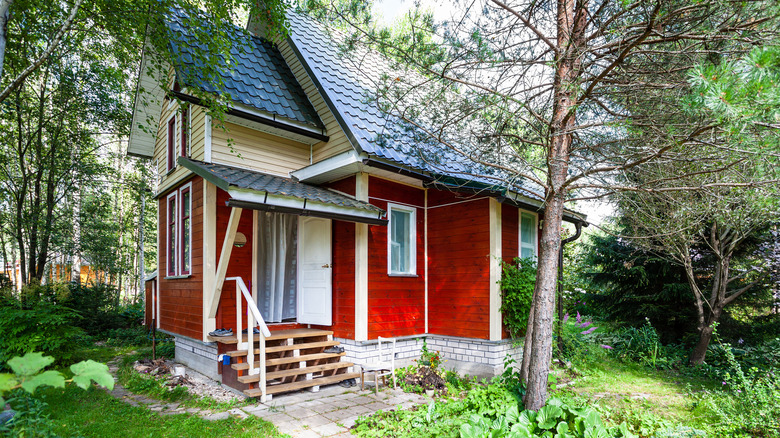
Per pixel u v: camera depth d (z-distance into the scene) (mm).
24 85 11367
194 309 7383
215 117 6609
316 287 7637
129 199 20219
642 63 4762
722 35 3639
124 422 4781
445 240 7992
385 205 7547
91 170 13070
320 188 7512
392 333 7410
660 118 4746
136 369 7773
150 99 10078
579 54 4383
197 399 5770
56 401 5566
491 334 7066
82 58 10688
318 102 8062
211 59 6617
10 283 12000
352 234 7215
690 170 5363
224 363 6102
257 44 8969
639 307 10578
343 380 6742
